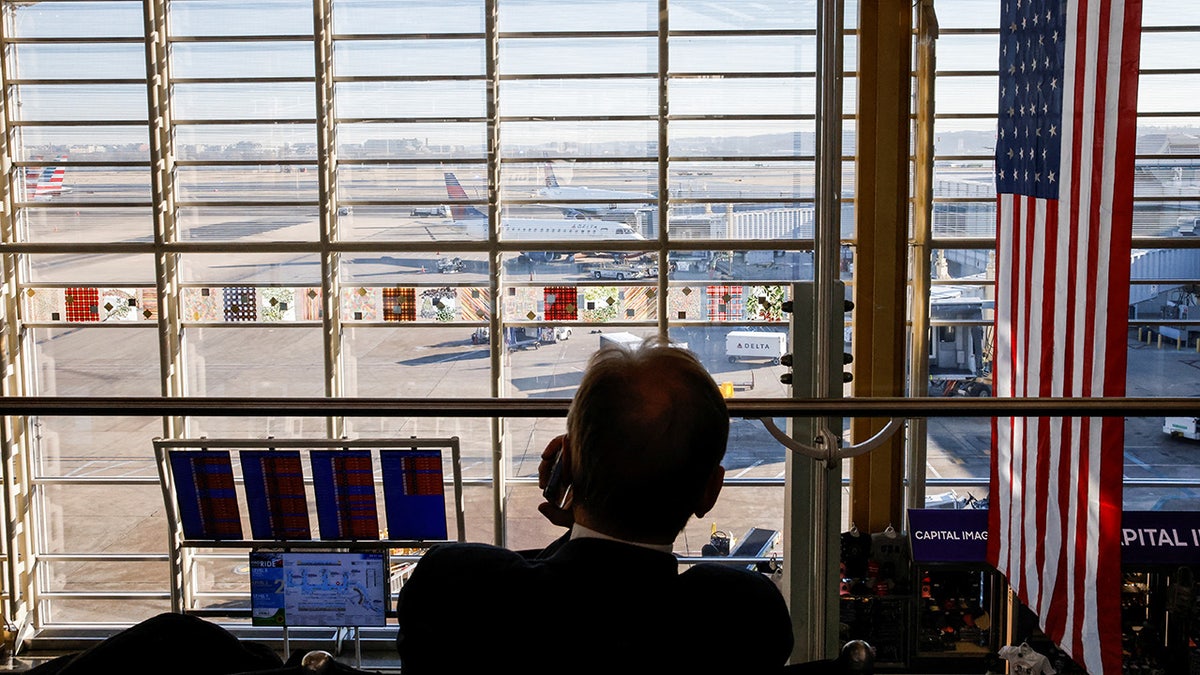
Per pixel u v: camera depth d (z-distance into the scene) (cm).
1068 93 449
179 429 1004
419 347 995
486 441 1003
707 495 129
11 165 987
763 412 183
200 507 804
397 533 805
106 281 1001
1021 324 499
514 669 122
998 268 524
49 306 1005
